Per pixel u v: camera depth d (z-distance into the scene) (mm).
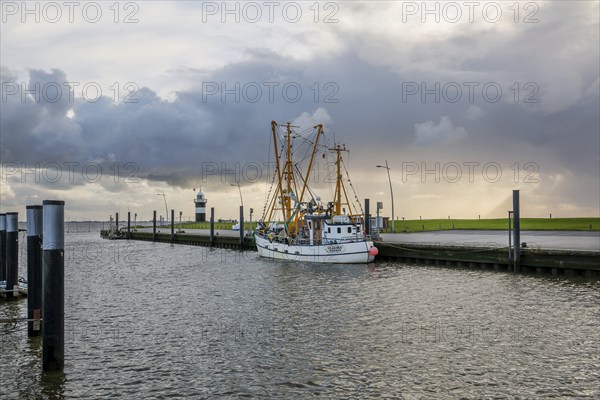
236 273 47000
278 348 20172
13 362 18344
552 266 40188
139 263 60156
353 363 18156
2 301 29359
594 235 64500
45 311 17047
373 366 17797
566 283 35531
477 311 26578
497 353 19078
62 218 17078
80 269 53344
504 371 17094
